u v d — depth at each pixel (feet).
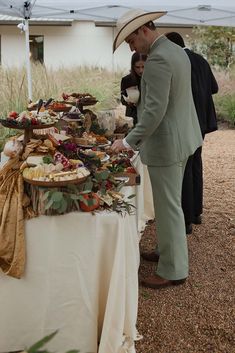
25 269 6.53
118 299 6.52
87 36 38.96
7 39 38.81
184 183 10.93
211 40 35.35
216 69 34.45
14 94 18.08
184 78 7.80
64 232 6.40
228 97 31.55
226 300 8.86
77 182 6.41
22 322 6.73
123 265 6.52
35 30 39.01
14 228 6.42
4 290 6.61
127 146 7.70
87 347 6.72
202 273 9.93
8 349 6.81
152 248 11.05
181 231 8.81
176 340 7.62
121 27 7.47
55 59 39.47
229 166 19.98
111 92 25.27
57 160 6.77
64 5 15.14
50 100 10.39
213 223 13.00
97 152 8.16
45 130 7.93
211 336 7.76
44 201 6.30
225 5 14.90
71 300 6.61
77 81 25.40
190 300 8.79
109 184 7.09
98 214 6.39
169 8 15.35
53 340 6.73
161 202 8.48
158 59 7.36
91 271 6.49
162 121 7.91
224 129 29.68
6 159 8.78
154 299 8.77
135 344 7.47
